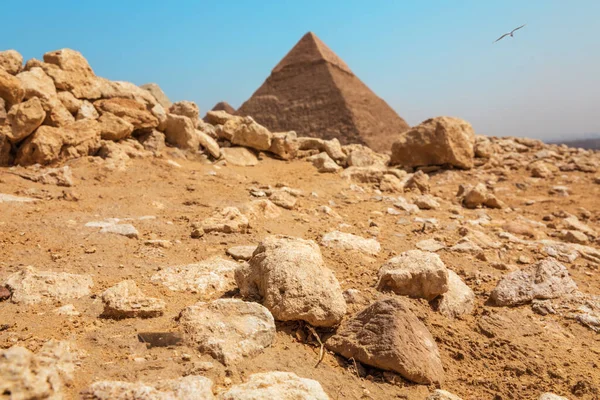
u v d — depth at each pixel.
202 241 6.42
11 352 2.55
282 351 3.79
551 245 7.84
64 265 5.18
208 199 8.89
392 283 5.12
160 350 3.52
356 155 14.69
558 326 4.96
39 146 9.37
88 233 6.23
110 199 8.12
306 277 4.27
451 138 15.78
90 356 3.34
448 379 3.92
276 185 10.86
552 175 16.14
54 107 10.20
